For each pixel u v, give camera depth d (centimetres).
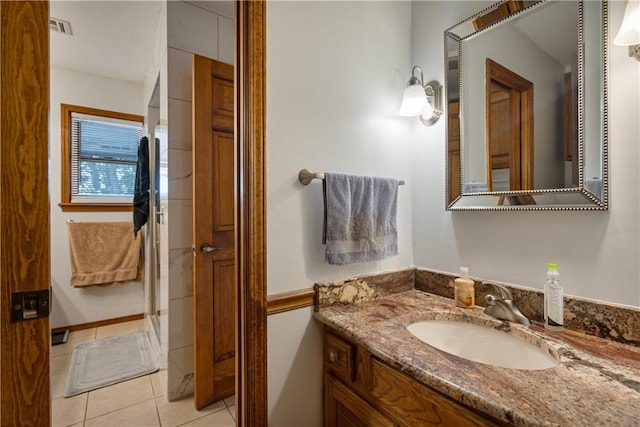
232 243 183
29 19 73
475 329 106
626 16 79
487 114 117
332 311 113
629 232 85
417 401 78
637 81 84
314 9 116
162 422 162
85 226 271
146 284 285
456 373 71
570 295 96
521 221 108
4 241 71
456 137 126
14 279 72
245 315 102
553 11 99
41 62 74
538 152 103
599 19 90
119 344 249
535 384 66
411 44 147
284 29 109
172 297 178
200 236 169
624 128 86
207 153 170
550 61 100
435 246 136
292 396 109
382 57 137
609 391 63
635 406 58
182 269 181
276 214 106
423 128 141
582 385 65
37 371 74
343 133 123
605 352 81
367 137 131
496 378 69
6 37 71
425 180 140
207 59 170
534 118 104
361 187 117
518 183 108
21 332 73
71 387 190
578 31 94
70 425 159
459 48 126
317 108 116
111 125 297
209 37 189
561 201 97
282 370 107
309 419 113
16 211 72
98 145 291
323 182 111
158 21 203
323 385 115
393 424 85
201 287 170
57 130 269
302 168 112
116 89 296
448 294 129
